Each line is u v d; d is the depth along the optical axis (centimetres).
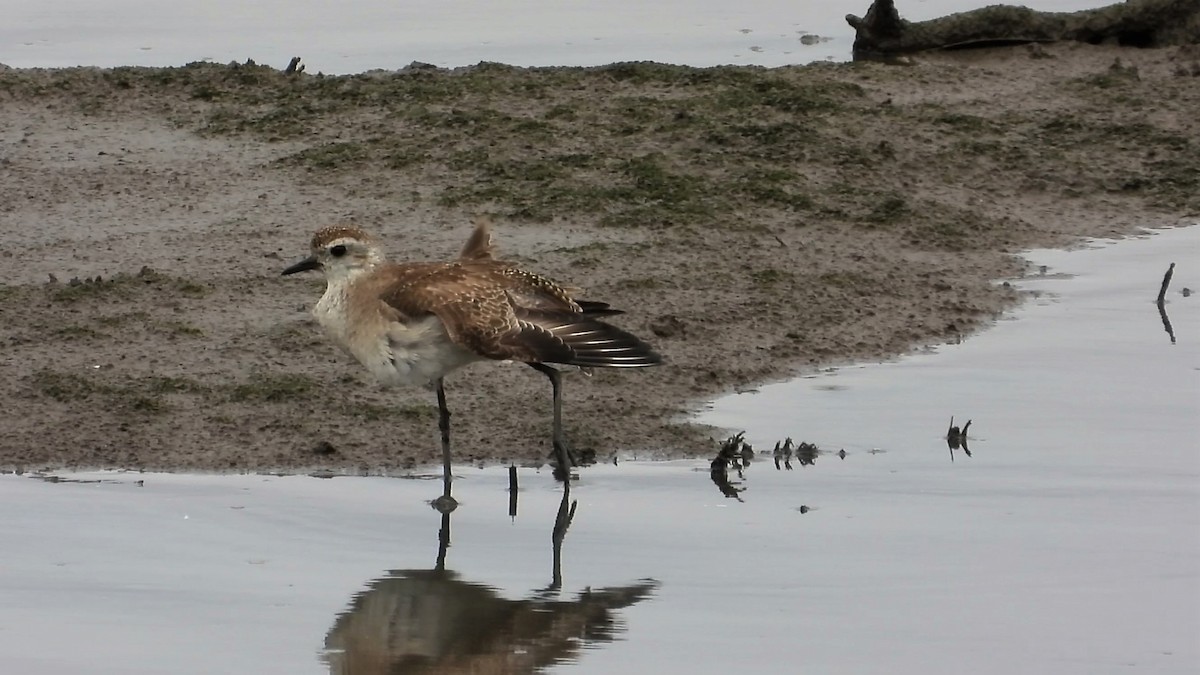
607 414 1454
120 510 1258
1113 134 2180
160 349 1526
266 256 1742
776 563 1179
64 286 1641
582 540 1223
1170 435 1417
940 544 1210
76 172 1973
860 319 1683
